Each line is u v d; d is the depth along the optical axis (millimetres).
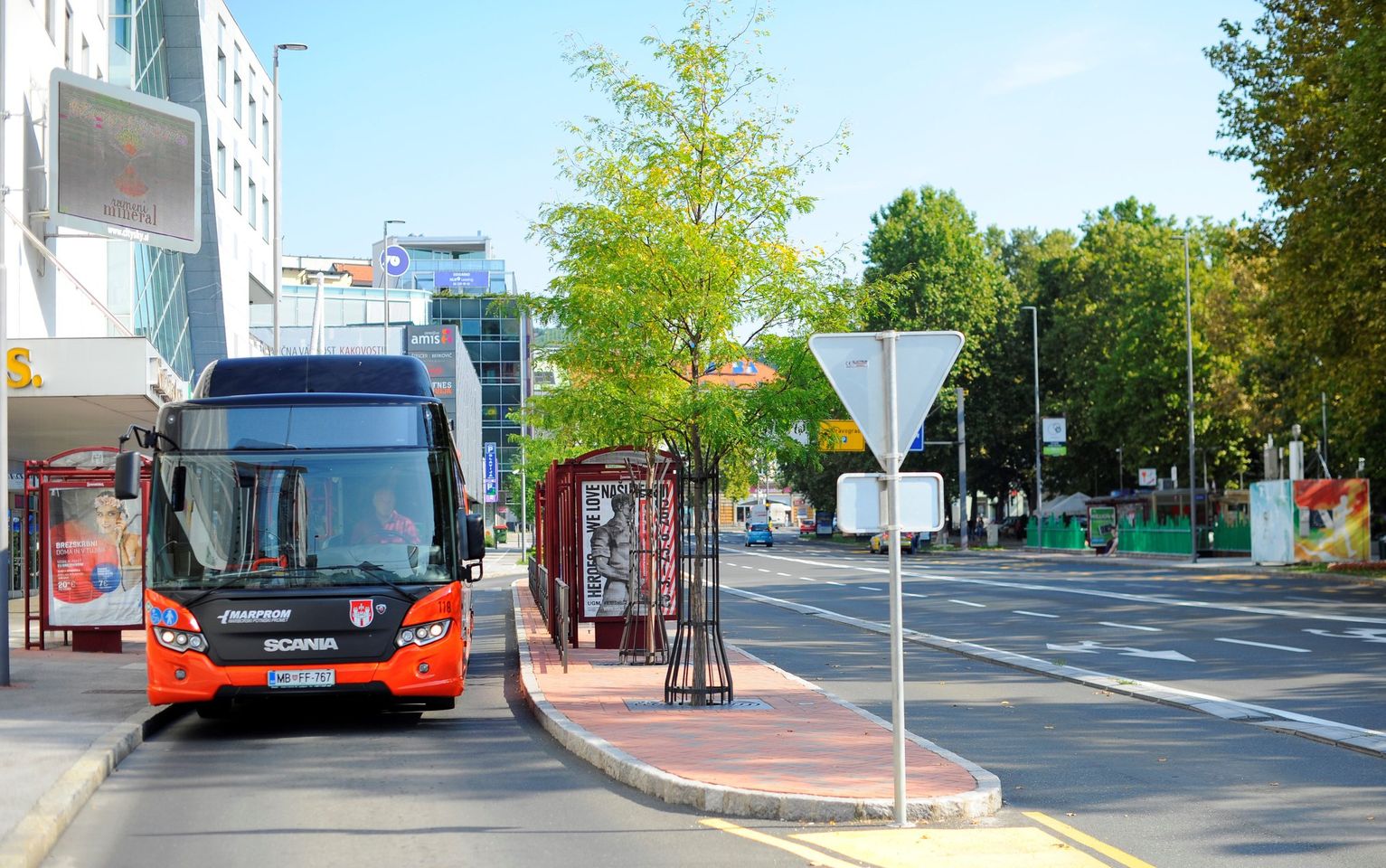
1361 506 44344
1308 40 36000
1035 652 20312
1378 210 32375
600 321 15750
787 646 22281
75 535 20281
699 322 15336
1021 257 94062
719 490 14953
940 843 7773
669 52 16250
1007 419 80938
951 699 15062
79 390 23828
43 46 29438
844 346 8578
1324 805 8922
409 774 10414
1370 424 37844
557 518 23250
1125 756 11047
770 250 15711
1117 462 82250
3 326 16047
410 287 129125
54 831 7992
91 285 32844
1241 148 37781
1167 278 71688
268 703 15367
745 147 16172
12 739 11312
